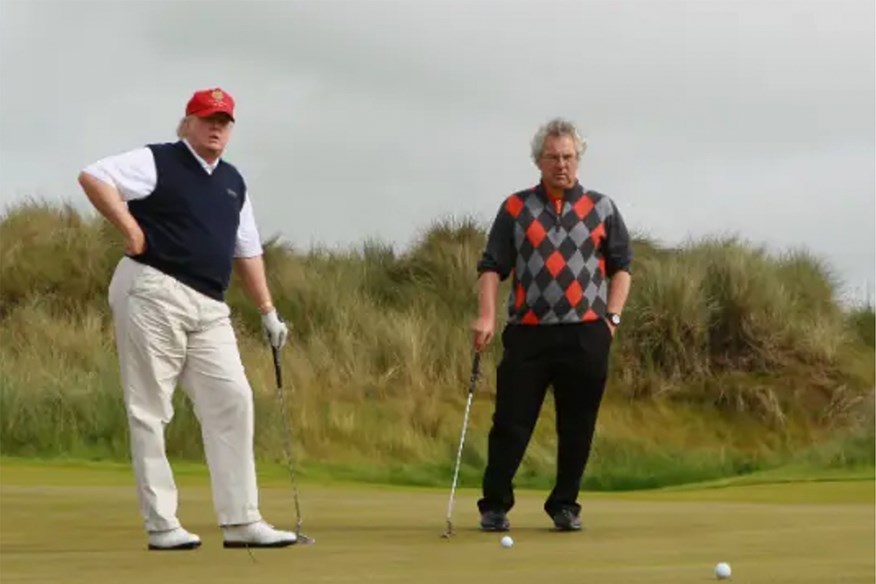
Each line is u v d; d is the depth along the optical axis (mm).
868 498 18594
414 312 41625
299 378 36875
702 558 9922
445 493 20031
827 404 39938
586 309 12828
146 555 10242
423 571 9016
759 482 26469
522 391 12859
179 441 30688
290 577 8656
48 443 31281
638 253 44844
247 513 11016
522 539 11750
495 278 13039
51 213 43938
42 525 12984
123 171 10773
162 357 10914
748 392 39719
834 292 45500
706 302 42031
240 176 11430
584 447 12898
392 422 36062
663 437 38094
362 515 14734
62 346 37094
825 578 8555
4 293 40812
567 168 12742
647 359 40594
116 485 19047
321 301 41062
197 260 10977
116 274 11008
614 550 10578
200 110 10938
